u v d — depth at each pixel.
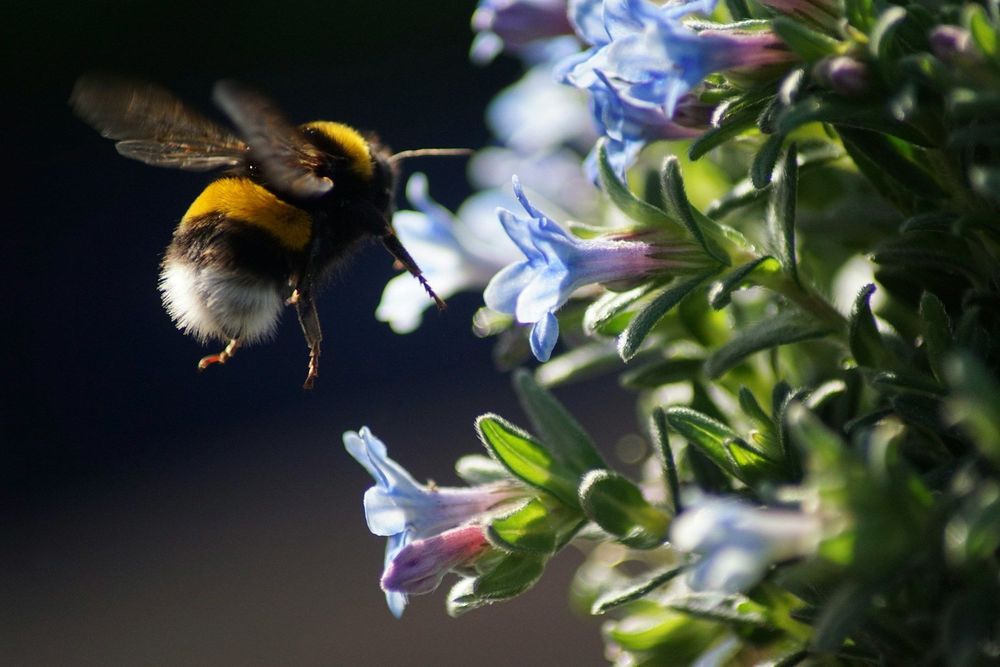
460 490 0.38
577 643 0.56
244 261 0.40
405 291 0.40
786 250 0.37
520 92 0.41
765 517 0.35
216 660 0.58
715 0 0.36
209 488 0.70
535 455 0.37
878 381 0.36
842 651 0.36
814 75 0.36
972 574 0.35
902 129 0.36
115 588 0.65
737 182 0.39
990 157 0.36
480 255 0.40
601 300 0.38
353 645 0.58
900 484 0.35
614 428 0.61
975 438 0.35
